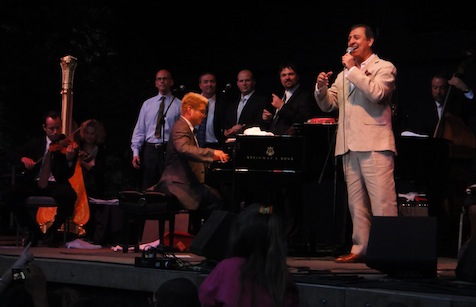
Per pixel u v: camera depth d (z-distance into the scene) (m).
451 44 11.43
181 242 8.95
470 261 5.95
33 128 13.87
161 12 13.63
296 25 12.87
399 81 12.00
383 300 5.31
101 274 7.06
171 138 8.73
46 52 13.71
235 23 13.33
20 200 9.51
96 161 10.52
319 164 8.38
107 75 14.00
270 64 13.04
